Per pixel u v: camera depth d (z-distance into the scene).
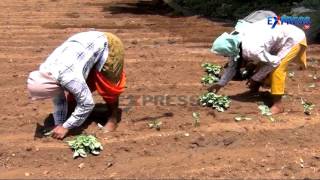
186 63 9.34
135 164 5.63
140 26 13.14
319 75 8.74
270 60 6.64
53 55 5.95
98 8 16.64
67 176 5.39
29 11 15.74
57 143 6.03
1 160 5.72
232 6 14.95
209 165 5.62
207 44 10.92
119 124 6.58
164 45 10.83
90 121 6.63
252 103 7.30
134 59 9.59
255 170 5.53
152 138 6.18
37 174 5.44
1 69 8.95
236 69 7.07
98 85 6.18
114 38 6.16
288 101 7.43
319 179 5.36
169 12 15.84
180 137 6.21
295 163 5.68
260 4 15.18
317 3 11.94
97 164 5.64
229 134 6.28
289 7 14.33
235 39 6.62
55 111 6.28
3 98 7.53
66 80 5.80
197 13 15.28
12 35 11.80
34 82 5.77
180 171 5.49
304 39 6.79
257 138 6.21
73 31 12.41
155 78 8.48
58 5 17.27
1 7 16.59
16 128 6.48
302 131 6.40
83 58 5.92
